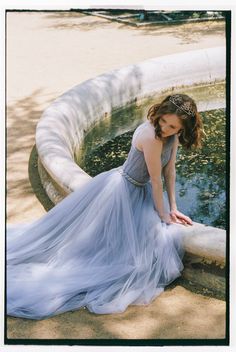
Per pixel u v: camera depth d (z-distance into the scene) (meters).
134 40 6.52
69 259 2.79
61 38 6.49
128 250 2.71
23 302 2.55
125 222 2.73
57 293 2.60
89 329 2.44
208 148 4.21
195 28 6.94
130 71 5.04
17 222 3.16
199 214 3.38
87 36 6.58
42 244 2.86
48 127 3.68
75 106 4.19
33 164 3.81
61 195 3.24
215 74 5.62
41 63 5.67
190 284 2.68
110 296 2.60
